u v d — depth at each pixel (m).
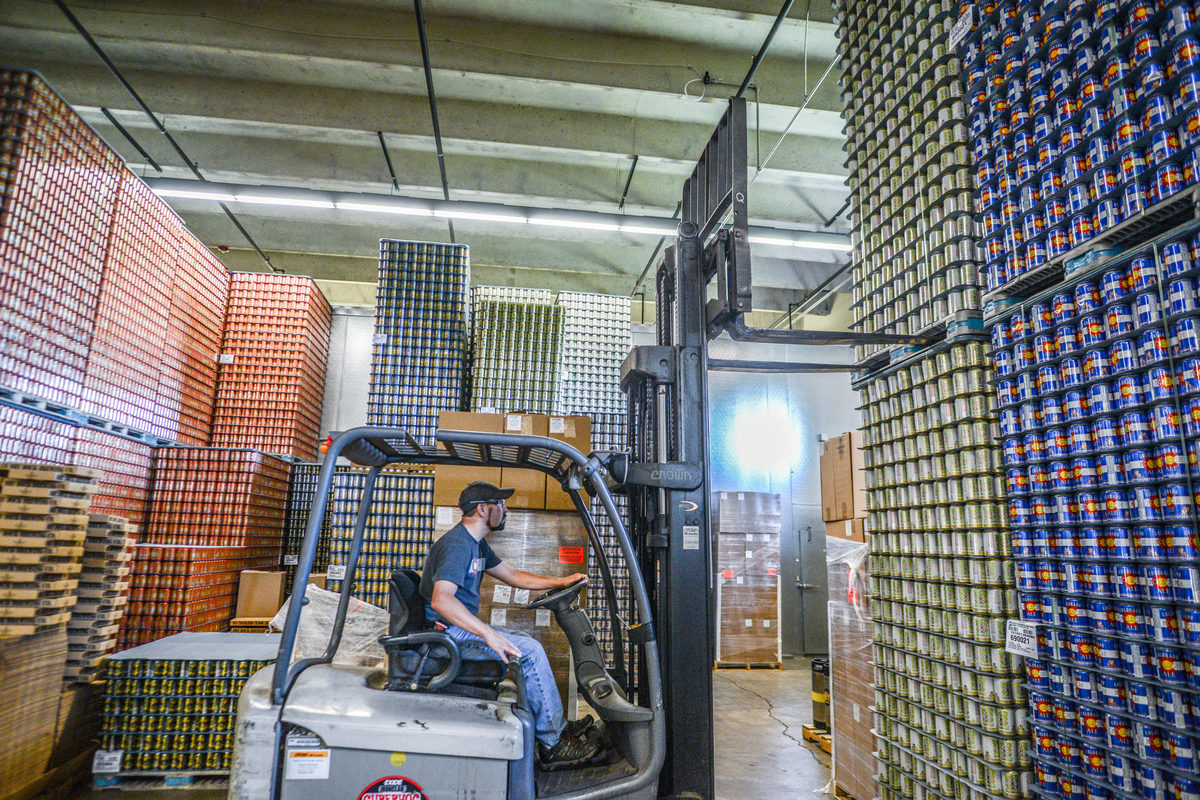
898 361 4.42
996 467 3.62
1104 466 2.96
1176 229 2.61
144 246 8.27
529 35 8.34
